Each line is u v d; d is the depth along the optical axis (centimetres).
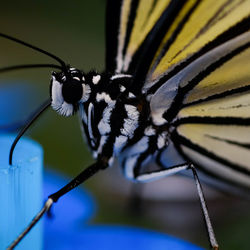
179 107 18
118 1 18
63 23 24
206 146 19
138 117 18
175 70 18
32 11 24
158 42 18
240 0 18
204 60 18
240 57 18
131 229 19
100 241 18
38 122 21
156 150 18
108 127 18
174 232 20
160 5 18
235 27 18
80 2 24
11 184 16
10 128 18
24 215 16
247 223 20
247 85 18
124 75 18
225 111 18
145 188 20
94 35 24
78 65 24
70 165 21
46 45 24
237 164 19
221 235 20
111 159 18
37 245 17
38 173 16
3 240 16
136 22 18
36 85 22
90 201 19
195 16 18
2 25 24
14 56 24
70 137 21
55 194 17
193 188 20
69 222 19
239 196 19
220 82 18
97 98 18
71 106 17
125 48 18
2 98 21
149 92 18
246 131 18
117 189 20
